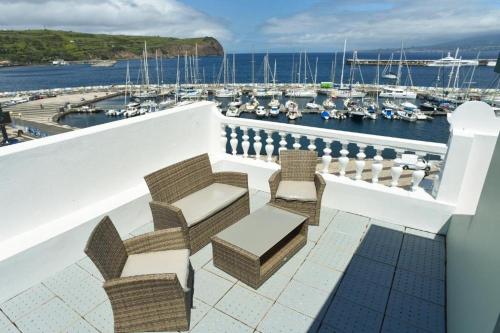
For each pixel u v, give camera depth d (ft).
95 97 193.98
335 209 13.44
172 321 7.38
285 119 134.92
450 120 11.09
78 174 10.77
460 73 263.08
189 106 15.44
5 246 8.85
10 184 8.95
